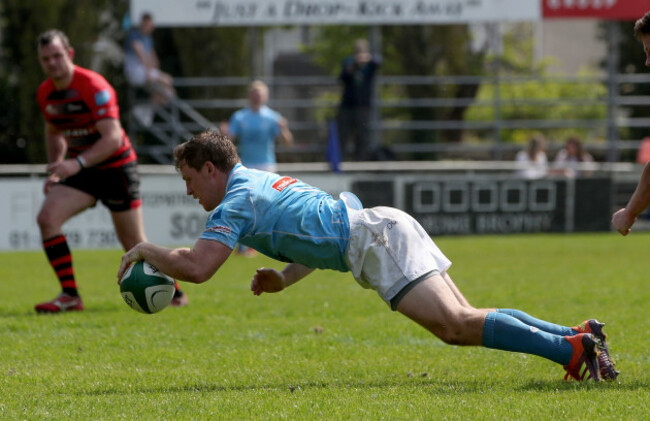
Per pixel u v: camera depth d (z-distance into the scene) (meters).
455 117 79.50
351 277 39.88
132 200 28.88
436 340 22.97
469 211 60.03
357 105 63.88
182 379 18.08
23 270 43.31
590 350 16.36
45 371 19.00
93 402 15.68
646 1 64.31
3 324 25.64
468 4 63.56
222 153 17.12
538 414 14.13
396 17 63.50
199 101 67.88
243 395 16.12
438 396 15.71
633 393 15.64
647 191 18.14
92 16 67.75
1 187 54.50
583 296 31.27
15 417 14.58
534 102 68.19
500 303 29.62
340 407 14.88
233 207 16.48
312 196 16.97
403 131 73.19
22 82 64.88
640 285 34.59
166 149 66.00
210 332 24.34
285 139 50.53
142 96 66.25
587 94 106.19
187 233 56.56
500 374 18.27
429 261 16.28
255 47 67.56
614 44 67.56
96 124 27.88
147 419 14.26
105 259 48.62
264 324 25.83
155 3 63.41
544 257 46.81
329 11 63.50
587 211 61.62
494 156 73.00
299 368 19.22
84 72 28.05
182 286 36.16
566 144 67.75
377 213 16.62
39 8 65.00
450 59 79.75
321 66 90.25
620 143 68.62
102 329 24.95
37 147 65.19
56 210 28.36
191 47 69.44
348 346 22.09
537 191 60.84
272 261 48.09
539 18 63.97
